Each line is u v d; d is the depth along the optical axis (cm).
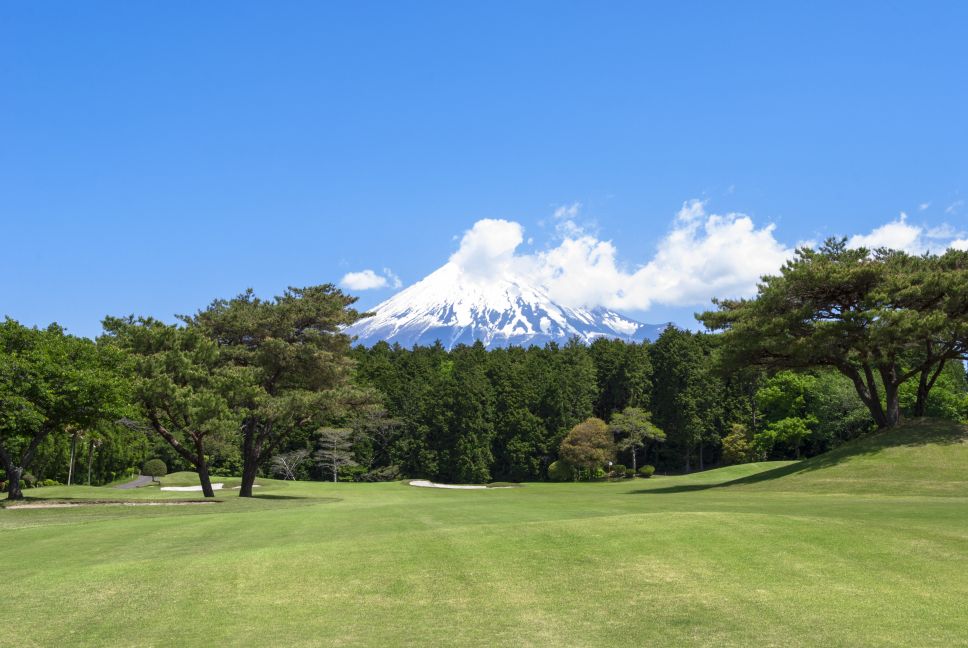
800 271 4244
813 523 1639
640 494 4169
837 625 1033
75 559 1711
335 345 5091
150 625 1145
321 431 8806
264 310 4925
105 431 7712
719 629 1037
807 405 8288
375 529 2016
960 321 4066
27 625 1155
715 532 1575
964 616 1055
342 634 1080
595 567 1373
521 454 8994
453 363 11238
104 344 4262
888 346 4072
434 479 9019
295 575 1404
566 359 10481
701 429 9006
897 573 1268
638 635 1027
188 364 4225
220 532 2117
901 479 3641
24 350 3709
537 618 1119
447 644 1023
